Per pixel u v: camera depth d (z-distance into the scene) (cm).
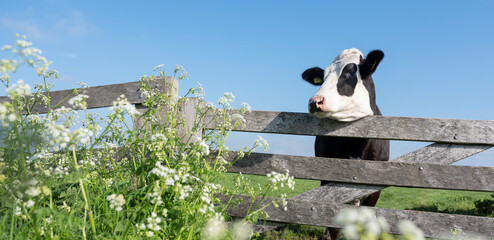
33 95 390
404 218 428
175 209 267
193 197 299
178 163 299
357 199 458
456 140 431
